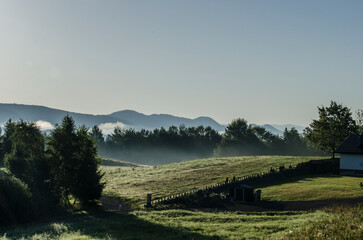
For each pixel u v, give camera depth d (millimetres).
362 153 55625
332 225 21938
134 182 65688
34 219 36562
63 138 45594
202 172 70875
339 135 71250
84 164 44094
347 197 36156
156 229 26750
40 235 24688
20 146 45969
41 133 49594
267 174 54062
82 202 44250
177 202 42594
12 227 32469
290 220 27891
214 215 32719
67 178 43562
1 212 33938
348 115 72750
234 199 41719
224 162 86062
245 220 29672
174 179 65125
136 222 29734
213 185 52219
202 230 25891
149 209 39781
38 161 42688
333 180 48875
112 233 25375
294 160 76312
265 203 38469
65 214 39656
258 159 85438
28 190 39031
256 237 22672
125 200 49219
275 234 22875
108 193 55812
